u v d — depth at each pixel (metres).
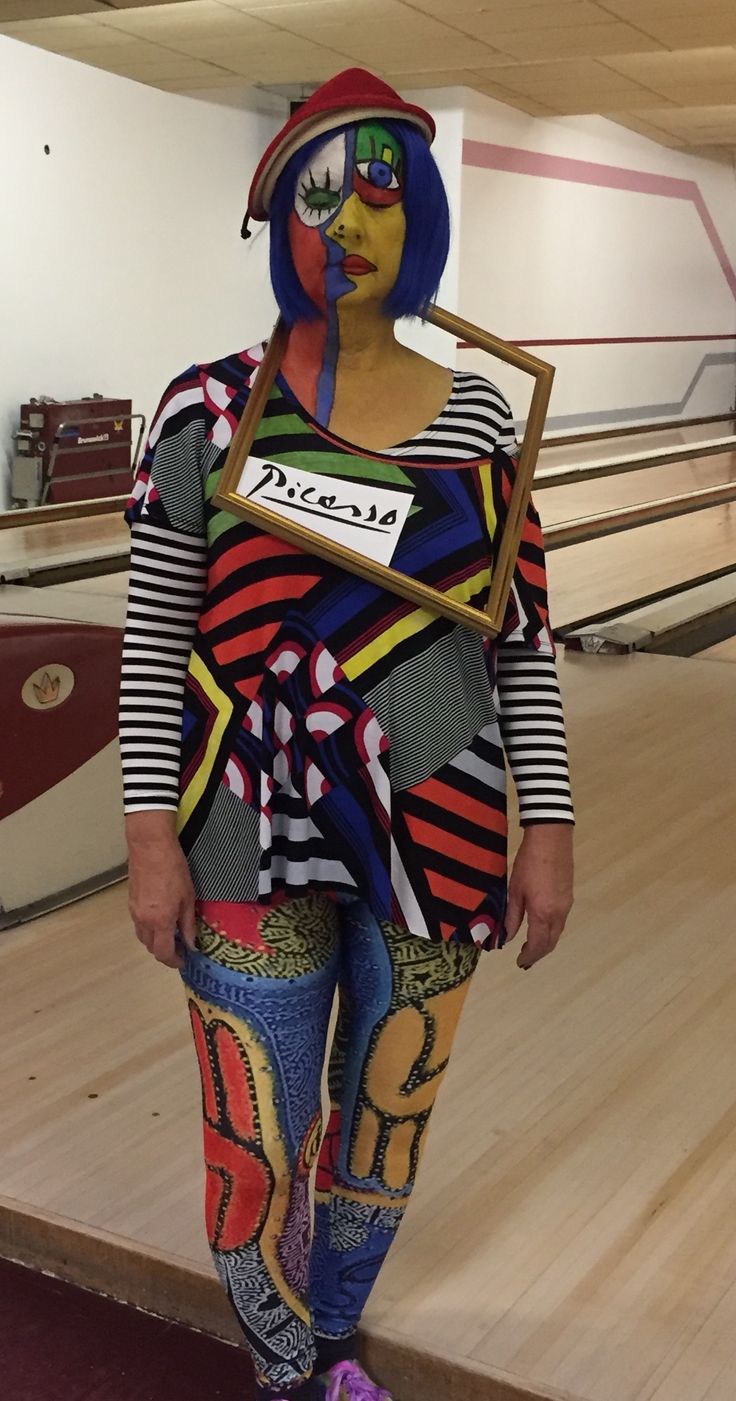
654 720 4.40
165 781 1.16
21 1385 1.53
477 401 1.17
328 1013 1.22
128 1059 2.16
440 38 9.04
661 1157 1.91
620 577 6.95
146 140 9.73
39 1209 1.75
